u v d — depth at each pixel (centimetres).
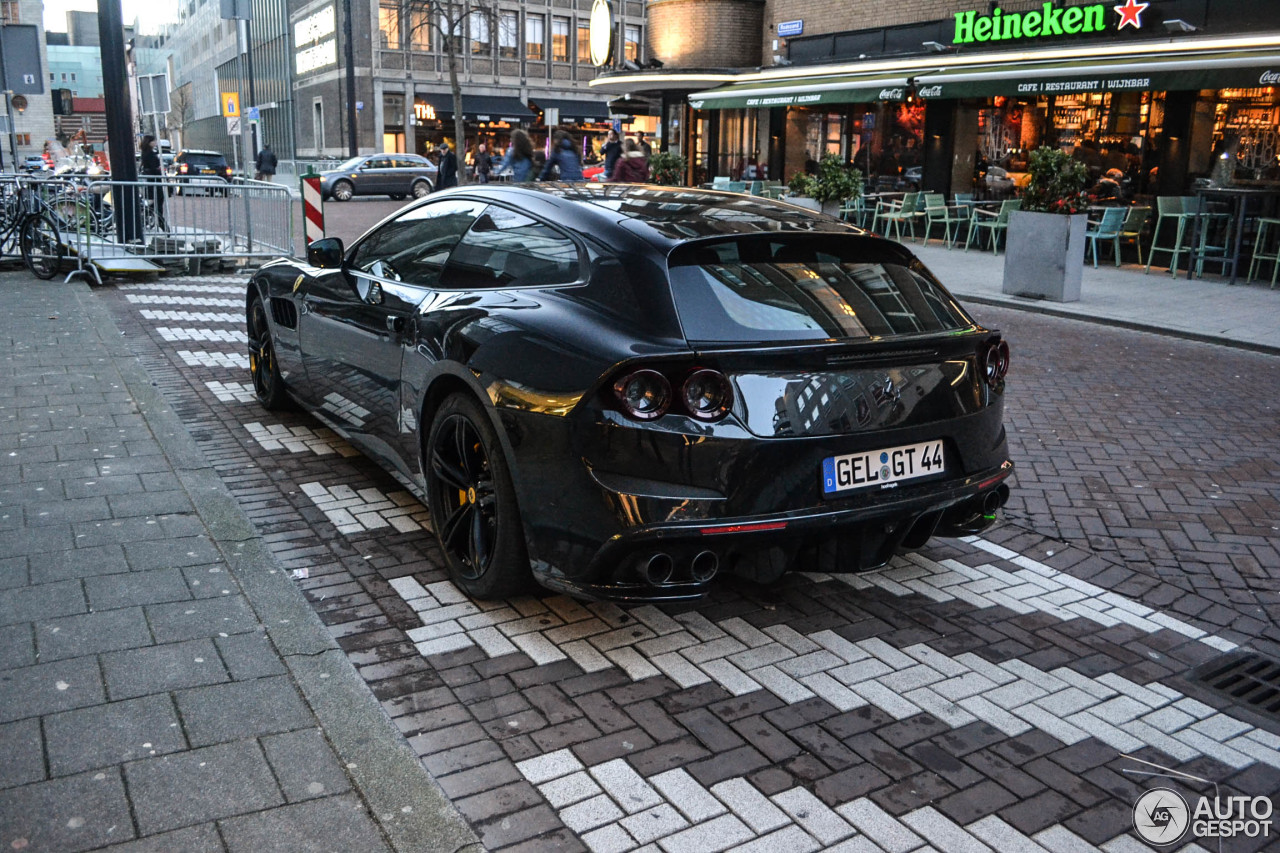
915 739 298
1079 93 1552
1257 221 1386
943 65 1762
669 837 249
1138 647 365
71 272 1159
